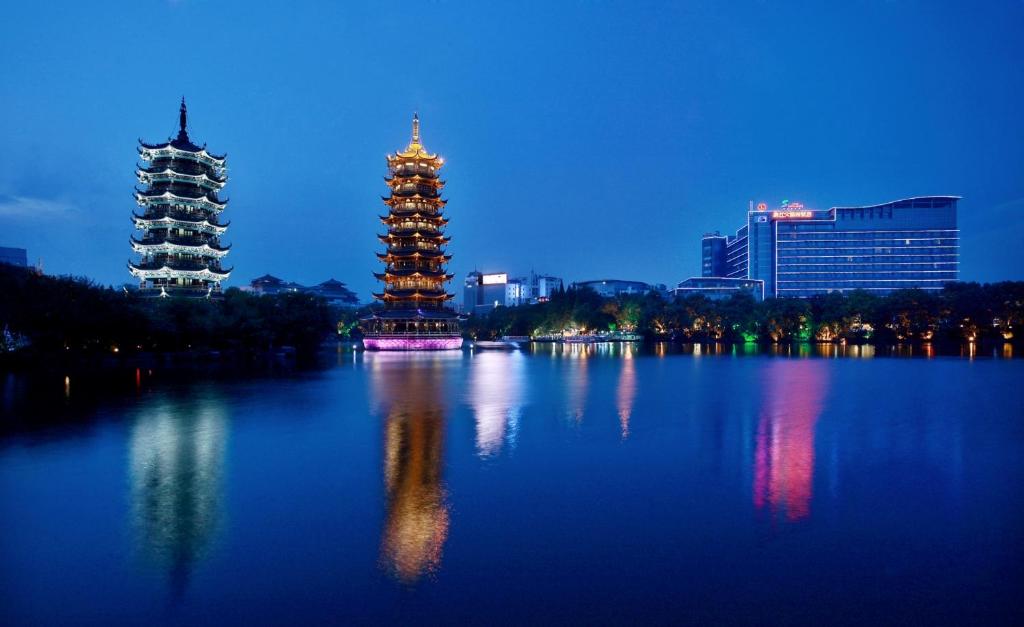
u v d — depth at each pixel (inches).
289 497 814.5
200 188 4367.6
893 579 571.5
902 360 3919.8
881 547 647.8
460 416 1523.1
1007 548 645.3
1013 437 1243.2
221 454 1073.5
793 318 7052.2
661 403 1786.4
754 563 607.2
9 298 2637.8
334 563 602.9
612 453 1089.4
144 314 3134.8
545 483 887.7
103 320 2883.9
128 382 2314.2
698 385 2331.4
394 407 1678.2
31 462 1003.9
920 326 6382.9
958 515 749.3
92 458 1032.8
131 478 906.7
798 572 587.2
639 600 529.3
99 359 3139.8
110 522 716.7
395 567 594.9
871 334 7022.6
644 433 1286.9
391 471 954.7
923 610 514.6
